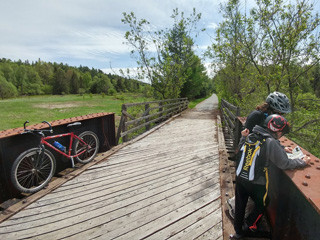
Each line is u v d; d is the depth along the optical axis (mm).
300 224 1345
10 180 2943
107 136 5336
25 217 2584
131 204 2834
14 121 16750
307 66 4898
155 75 12742
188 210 2666
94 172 3902
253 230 1924
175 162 4348
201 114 13172
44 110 25609
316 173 1472
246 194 1919
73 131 4148
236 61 8883
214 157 4621
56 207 2787
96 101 44594
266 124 1719
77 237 2250
